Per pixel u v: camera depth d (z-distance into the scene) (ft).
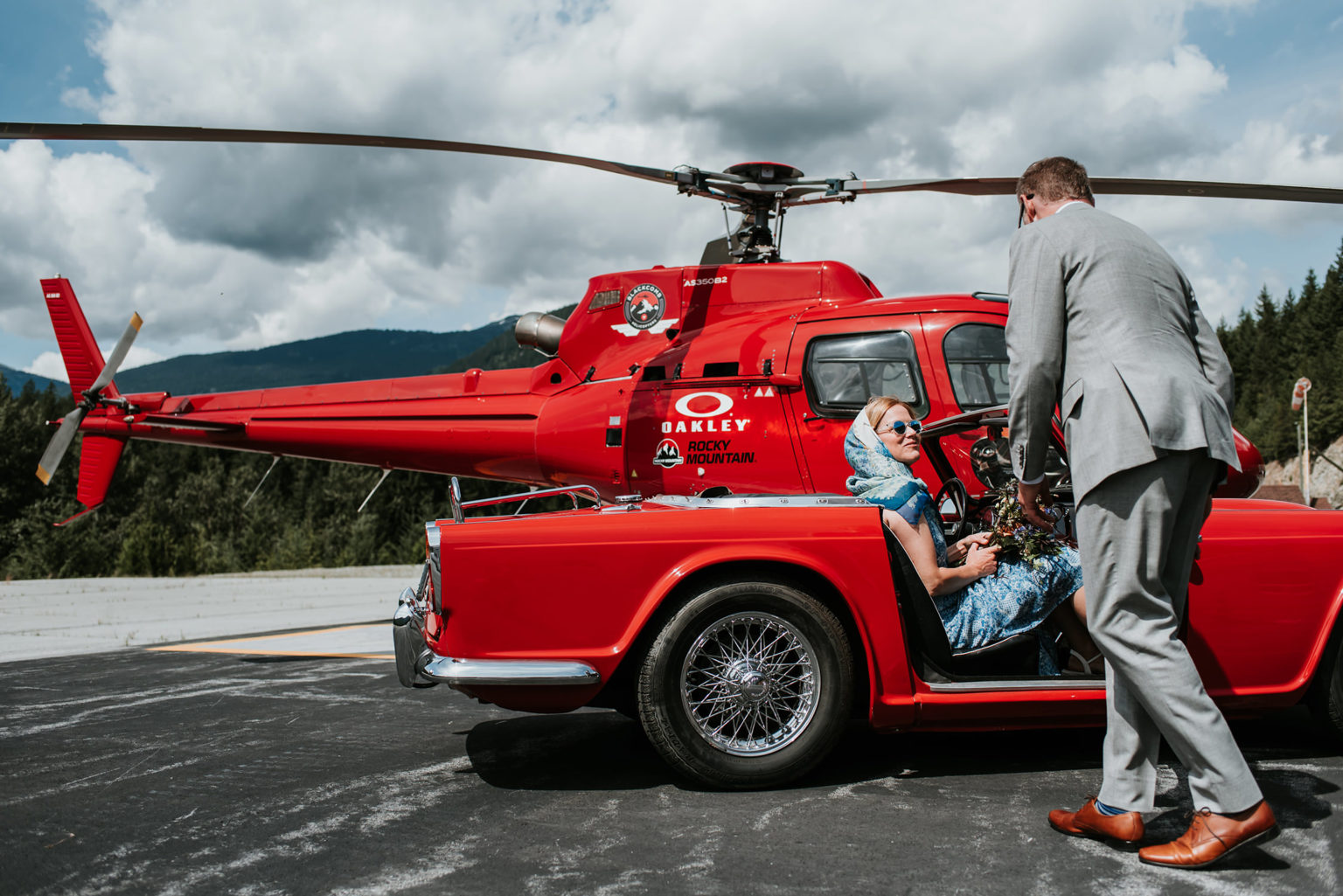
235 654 21.72
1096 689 10.03
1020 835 8.36
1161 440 7.57
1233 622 10.58
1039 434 8.47
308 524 146.10
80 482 31.76
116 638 25.57
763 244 22.62
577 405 20.97
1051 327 8.25
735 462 18.38
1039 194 9.18
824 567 10.00
